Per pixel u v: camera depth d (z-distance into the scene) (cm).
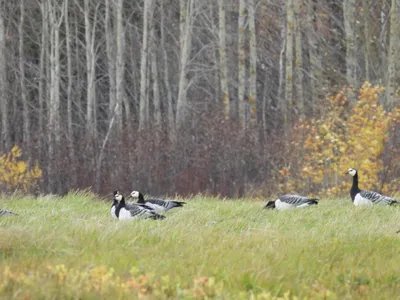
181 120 7762
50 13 9050
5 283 2072
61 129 7944
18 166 6562
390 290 2356
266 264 2495
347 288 2336
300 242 2920
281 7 8981
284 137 6525
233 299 2108
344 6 7150
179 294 2091
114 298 2011
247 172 6569
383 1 8356
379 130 5766
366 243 2936
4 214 3741
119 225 3114
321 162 5922
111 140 7475
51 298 1977
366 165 5759
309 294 2244
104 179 6894
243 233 3194
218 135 6575
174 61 11469
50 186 6938
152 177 6612
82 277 2122
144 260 2498
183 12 8319
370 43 8256
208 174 6419
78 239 2805
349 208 4094
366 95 5881
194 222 3566
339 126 6444
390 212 4019
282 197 4178
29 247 2598
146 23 8419
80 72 11694
